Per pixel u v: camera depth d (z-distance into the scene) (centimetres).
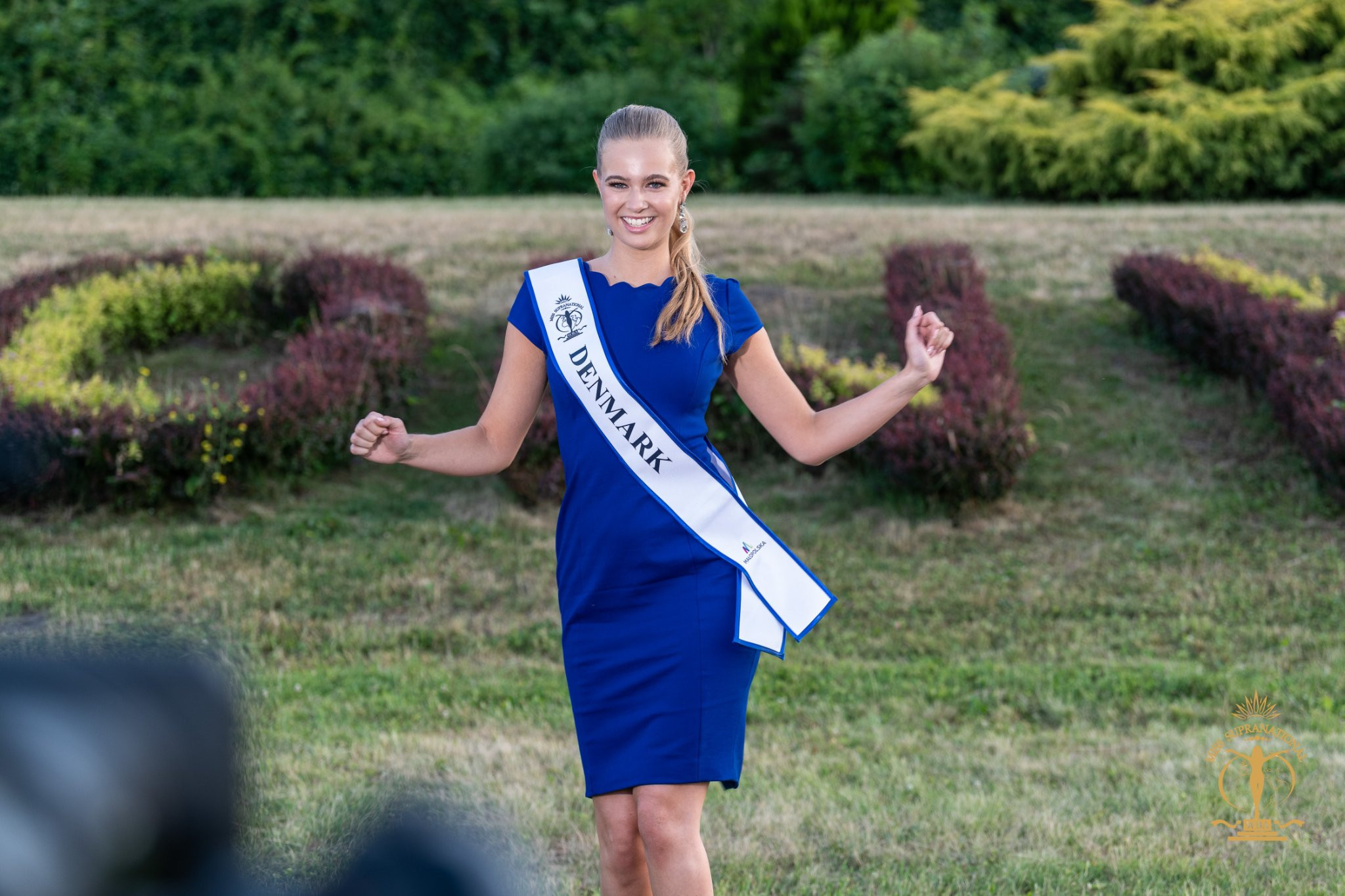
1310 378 1315
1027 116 2659
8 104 3241
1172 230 2056
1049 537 1276
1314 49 2622
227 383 1539
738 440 1434
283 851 541
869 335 1686
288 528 1254
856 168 2950
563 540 414
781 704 894
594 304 408
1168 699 902
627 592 399
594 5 3753
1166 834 652
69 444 1211
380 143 3300
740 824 661
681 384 404
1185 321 1565
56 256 1872
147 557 1159
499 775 716
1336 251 1895
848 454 1403
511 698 898
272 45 3459
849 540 1277
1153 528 1280
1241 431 1448
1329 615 1080
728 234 2069
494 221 2223
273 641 1007
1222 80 2562
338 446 1367
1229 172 2489
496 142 3231
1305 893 570
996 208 2441
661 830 384
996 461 1296
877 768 765
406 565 1186
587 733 404
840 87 2967
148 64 3375
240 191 3203
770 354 424
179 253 1712
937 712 886
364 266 1641
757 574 396
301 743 761
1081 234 2052
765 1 3294
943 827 662
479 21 3675
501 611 1105
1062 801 707
